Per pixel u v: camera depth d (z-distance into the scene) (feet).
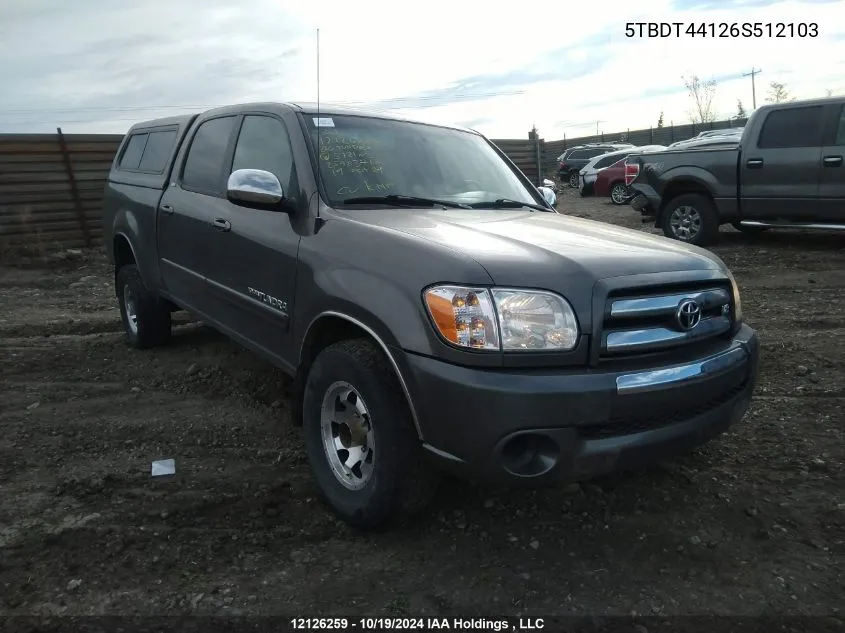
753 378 10.53
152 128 18.78
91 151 39.17
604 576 9.04
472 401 8.36
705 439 9.65
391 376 9.28
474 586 8.82
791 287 24.84
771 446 12.67
